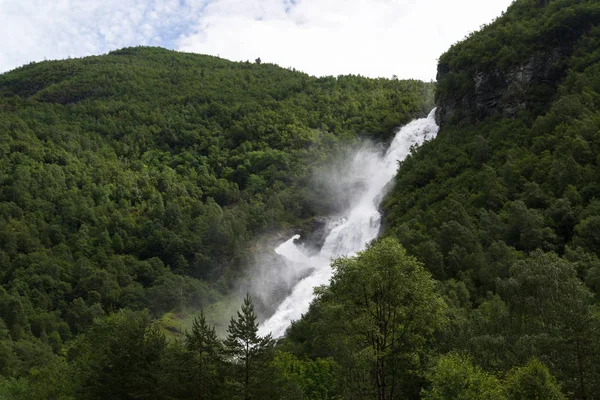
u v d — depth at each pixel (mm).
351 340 43000
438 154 123375
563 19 119062
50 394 62500
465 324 51375
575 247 72688
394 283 41844
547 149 95875
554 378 38312
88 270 121188
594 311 46344
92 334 69062
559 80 115750
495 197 92062
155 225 138000
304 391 58469
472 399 38719
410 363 45469
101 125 197000
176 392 49125
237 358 50062
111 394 53094
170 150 190375
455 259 78625
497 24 145625
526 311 49125
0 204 132625
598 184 82500
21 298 106875
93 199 149375
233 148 193000
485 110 127625
